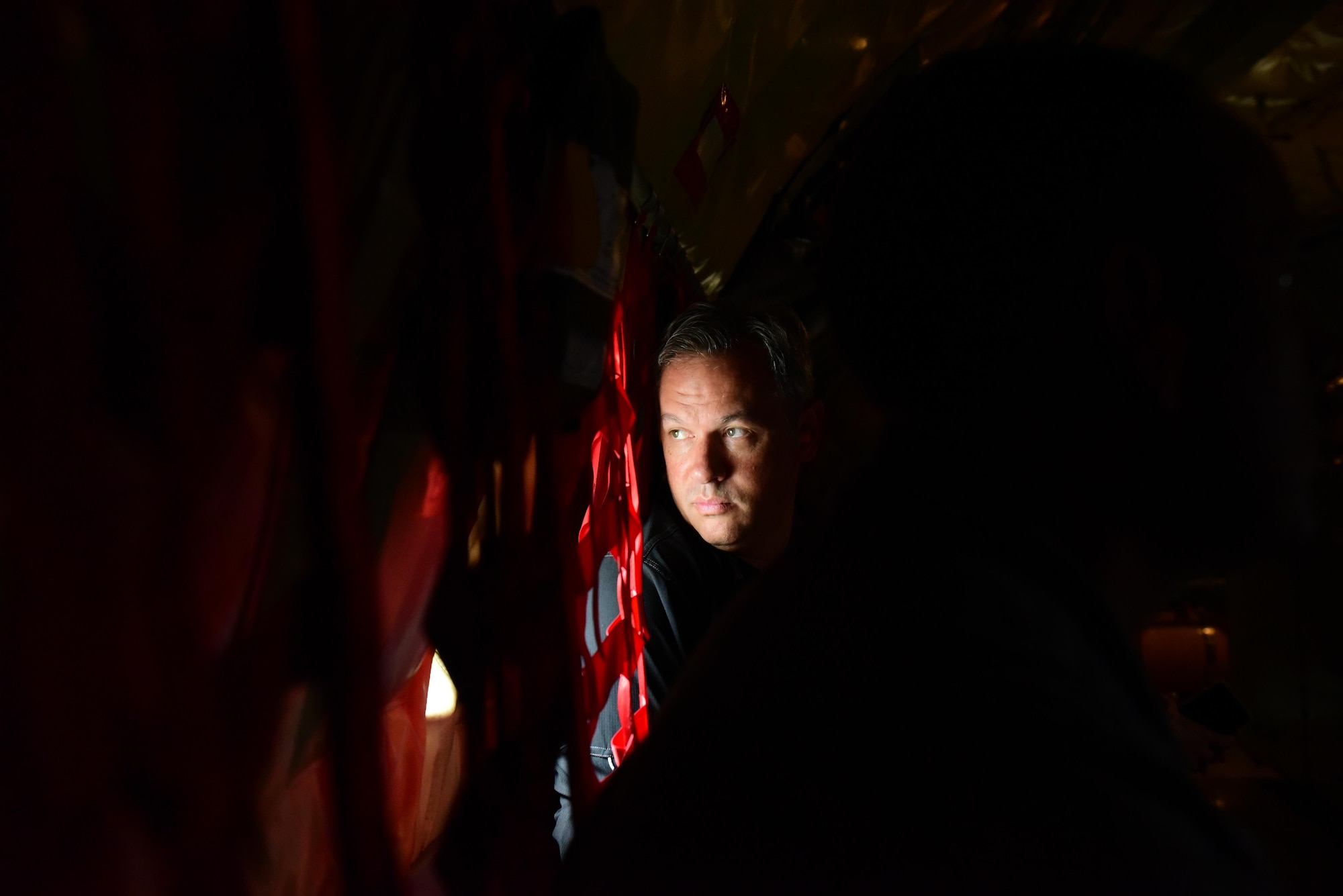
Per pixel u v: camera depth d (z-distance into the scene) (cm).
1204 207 45
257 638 38
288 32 37
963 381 48
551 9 65
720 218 173
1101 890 36
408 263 51
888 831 38
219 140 36
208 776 32
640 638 120
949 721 40
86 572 30
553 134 63
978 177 47
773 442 144
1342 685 436
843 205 53
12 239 29
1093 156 46
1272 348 46
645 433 148
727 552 144
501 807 60
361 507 40
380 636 40
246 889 35
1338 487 447
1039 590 44
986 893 36
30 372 29
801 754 41
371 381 50
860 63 185
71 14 30
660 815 43
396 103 49
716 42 118
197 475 34
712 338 141
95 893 29
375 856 39
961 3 202
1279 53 298
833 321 54
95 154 31
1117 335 46
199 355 34
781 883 39
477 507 58
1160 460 47
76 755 29
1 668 29
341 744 39
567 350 64
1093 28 256
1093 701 41
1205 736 161
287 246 38
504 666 59
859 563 47
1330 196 371
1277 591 509
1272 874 40
